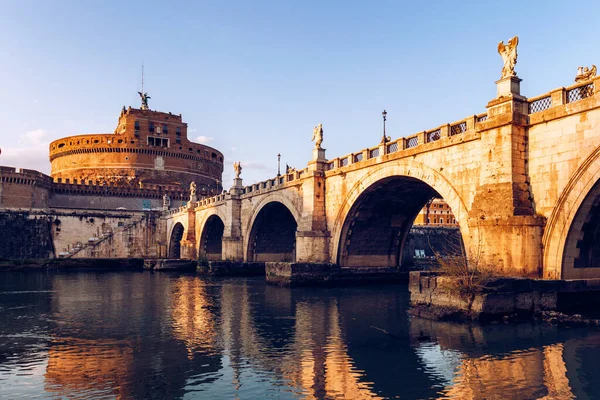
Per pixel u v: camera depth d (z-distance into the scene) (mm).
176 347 18906
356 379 14539
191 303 31906
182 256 80250
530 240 22734
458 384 13844
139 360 16938
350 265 42281
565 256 22469
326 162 43750
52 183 98000
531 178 23938
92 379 14750
